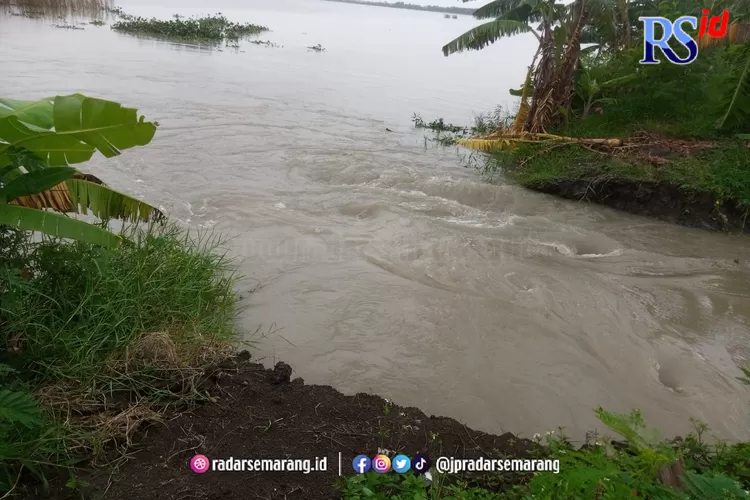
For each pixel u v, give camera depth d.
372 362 5.15
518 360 5.35
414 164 11.75
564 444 3.84
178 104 14.40
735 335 6.11
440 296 6.37
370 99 18.55
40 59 17.61
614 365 5.38
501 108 18.50
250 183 9.59
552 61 13.43
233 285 6.16
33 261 4.50
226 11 52.66
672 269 7.70
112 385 3.96
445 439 3.95
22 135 3.71
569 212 9.88
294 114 15.12
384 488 3.31
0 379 3.67
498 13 15.06
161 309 4.79
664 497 2.62
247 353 4.86
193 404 3.98
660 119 13.33
